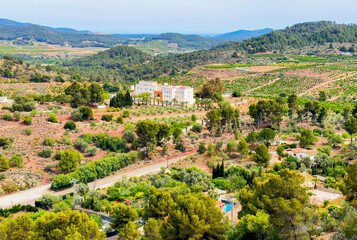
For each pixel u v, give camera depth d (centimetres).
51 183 9619
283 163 10438
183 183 8781
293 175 5169
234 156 11894
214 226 5138
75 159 10306
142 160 11819
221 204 7838
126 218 6278
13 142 11300
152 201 6381
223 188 9075
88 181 10144
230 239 5497
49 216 5403
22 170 10075
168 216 5681
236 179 9275
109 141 12069
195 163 11469
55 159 10869
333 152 11819
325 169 9869
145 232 5409
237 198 7919
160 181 9306
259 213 5288
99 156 11550
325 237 4959
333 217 5469
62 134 12438
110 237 6500
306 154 11262
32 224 5341
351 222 4603
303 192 5041
